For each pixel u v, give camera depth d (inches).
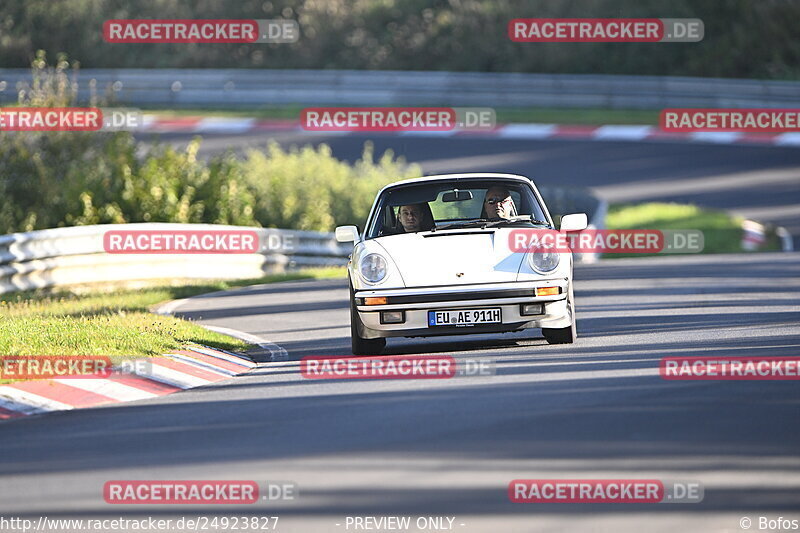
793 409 1067.3
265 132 5546.3
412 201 1571.1
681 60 6584.6
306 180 4239.7
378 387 1262.3
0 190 3292.3
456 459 914.7
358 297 1459.2
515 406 1117.1
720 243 3882.9
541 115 5821.9
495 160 5039.4
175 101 6082.7
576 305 2113.7
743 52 6510.8
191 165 3565.5
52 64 6820.9
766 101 5595.5
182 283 2829.7
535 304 1451.8
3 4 6948.8
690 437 965.8
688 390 1176.8
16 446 1031.0
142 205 3309.5
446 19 6943.9
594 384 1222.3
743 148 5344.5
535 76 5930.1
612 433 987.9
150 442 1023.0
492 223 1550.2
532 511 780.6
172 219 3316.9
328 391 1250.6
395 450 951.6
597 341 1566.2
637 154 5221.5
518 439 976.3
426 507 791.7
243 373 1441.9
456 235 1505.9
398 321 1448.1
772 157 5201.8
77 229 2655.0
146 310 2140.7
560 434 989.8
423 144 5359.3
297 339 1771.7
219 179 3560.5
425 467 893.2
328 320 2016.5
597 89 5885.8
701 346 1486.2
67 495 858.1
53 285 2603.3
